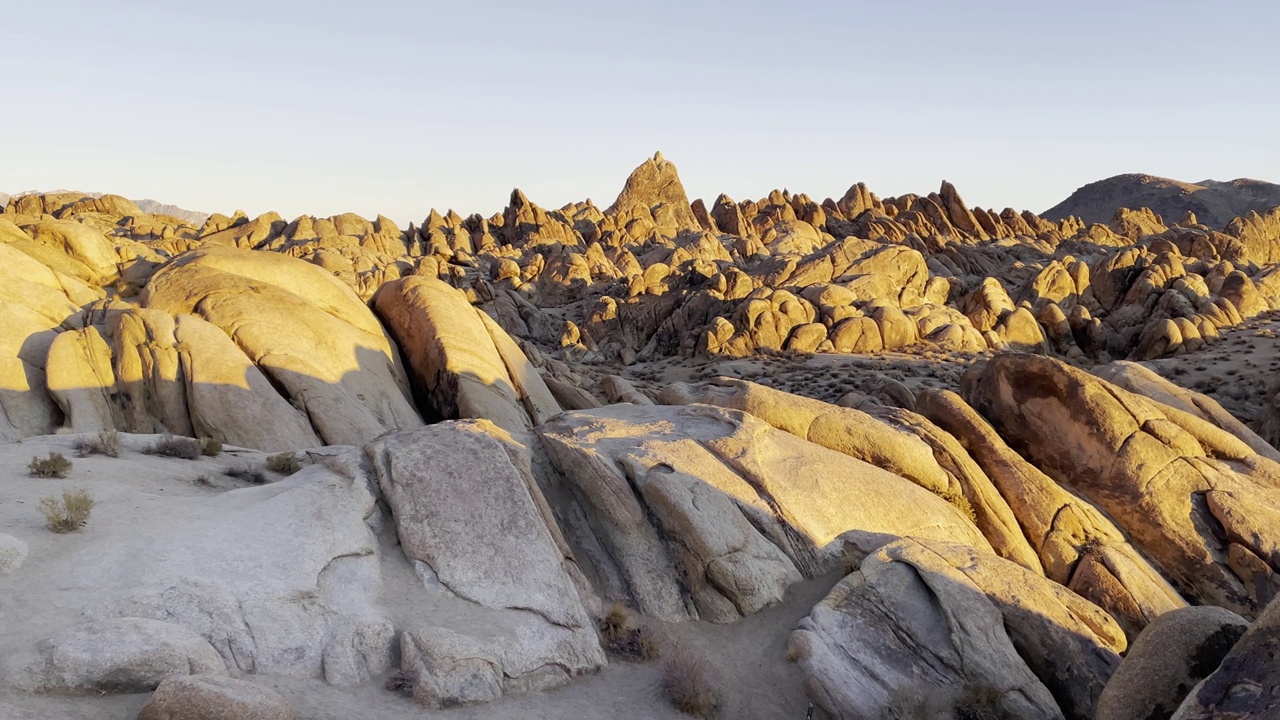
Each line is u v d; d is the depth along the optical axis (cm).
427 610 1320
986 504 1878
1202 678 1162
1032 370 2088
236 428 2333
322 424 2484
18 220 3550
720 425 1898
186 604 1174
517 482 1556
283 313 2712
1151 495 1900
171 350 2428
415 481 1527
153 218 14125
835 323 7619
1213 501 1869
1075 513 1880
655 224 15612
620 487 1642
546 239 13812
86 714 964
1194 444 1989
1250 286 7931
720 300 8488
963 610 1438
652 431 1855
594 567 1593
